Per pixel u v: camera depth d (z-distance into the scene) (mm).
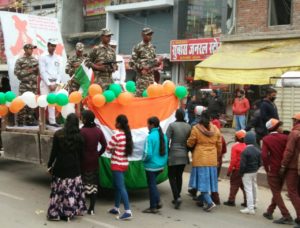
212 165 8531
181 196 9742
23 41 13289
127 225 7469
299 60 17016
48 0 30906
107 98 8586
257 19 19359
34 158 10016
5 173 11336
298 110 12570
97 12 29547
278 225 7828
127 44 27406
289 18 18625
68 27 30266
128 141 7891
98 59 9797
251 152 8367
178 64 23625
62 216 7570
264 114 11680
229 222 7906
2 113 10430
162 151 8172
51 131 9555
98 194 9609
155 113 9219
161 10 25438
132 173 8812
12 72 12609
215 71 18625
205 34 23672
